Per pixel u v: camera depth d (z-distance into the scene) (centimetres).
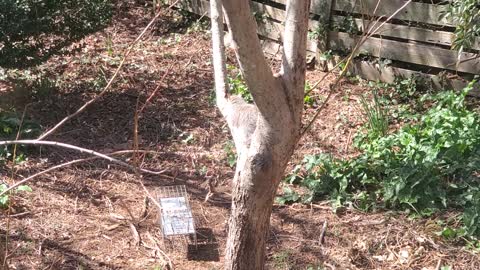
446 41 700
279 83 314
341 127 663
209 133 655
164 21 930
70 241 489
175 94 732
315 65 790
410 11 712
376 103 655
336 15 765
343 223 516
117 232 504
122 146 624
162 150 623
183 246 490
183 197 527
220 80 365
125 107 695
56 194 545
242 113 353
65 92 714
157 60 813
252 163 334
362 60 755
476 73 690
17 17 623
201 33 891
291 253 482
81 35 683
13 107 656
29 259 466
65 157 599
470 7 629
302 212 532
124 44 855
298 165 586
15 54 638
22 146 602
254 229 354
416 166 535
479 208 502
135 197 548
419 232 502
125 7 966
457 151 557
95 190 555
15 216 512
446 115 611
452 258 476
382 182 548
